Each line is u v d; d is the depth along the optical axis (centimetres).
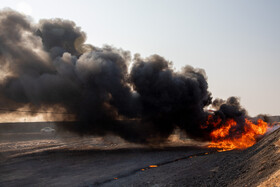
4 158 2284
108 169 2003
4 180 1583
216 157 2389
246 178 1018
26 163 2119
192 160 2375
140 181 1589
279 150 1103
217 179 1326
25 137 4038
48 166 2048
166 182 1515
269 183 743
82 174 1809
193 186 1320
